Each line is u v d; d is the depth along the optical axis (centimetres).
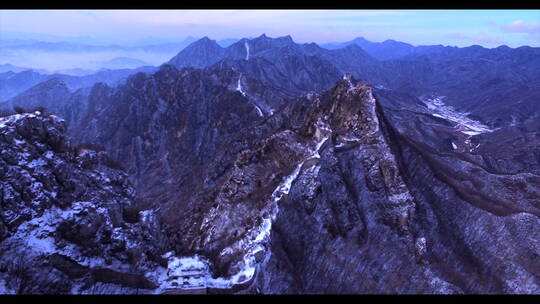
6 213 5138
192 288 5656
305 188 6781
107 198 6612
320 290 5962
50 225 5388
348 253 6341
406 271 6175
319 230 6506
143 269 5900
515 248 6544
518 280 6188
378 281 6081
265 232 6297
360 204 6912
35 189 5516
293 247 6303
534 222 6806
